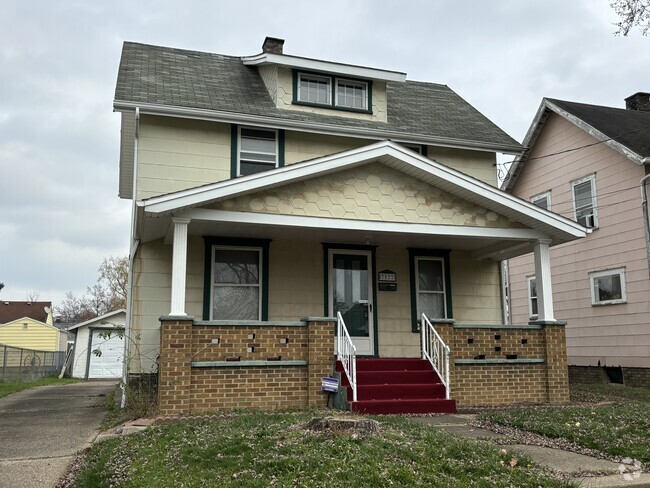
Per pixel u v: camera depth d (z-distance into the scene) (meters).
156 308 11.48
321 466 5.16
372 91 14.12
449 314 13.52
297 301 12.42
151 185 11.54
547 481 5.23
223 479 5.02
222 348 9.45
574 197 17.91
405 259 13.45
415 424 7.45
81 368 25.25
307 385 9.74
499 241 12.68
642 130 16.80
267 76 13.98
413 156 10.94
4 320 40.56
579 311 17.45
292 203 10.41
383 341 12.90
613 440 7.00
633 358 15.42
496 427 8.16
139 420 8.53
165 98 11.85
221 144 12.16
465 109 16.33
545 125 19.34
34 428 8.63
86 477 5.55
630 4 11.43
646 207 15.14
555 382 11.23
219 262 12.06
